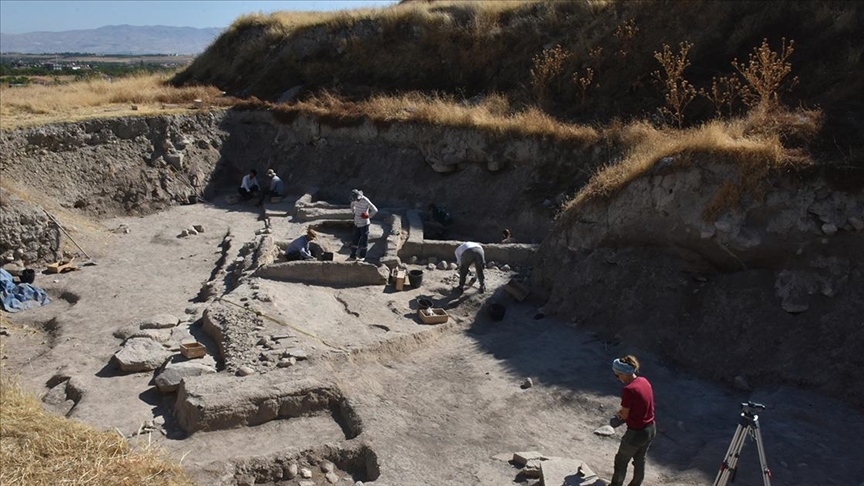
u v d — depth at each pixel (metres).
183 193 20.19
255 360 9.66
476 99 21.69
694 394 9.66
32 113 20.22
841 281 10.01
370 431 8.38
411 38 24.64
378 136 20.28
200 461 7.70
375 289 13.24
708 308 10.88
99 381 9.78
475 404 9.41
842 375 9.24
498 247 14.66
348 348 10.32
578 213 13.06
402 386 9.85
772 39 17.81
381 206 18.91
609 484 7.13
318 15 28.81
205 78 28.86
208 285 13.34
